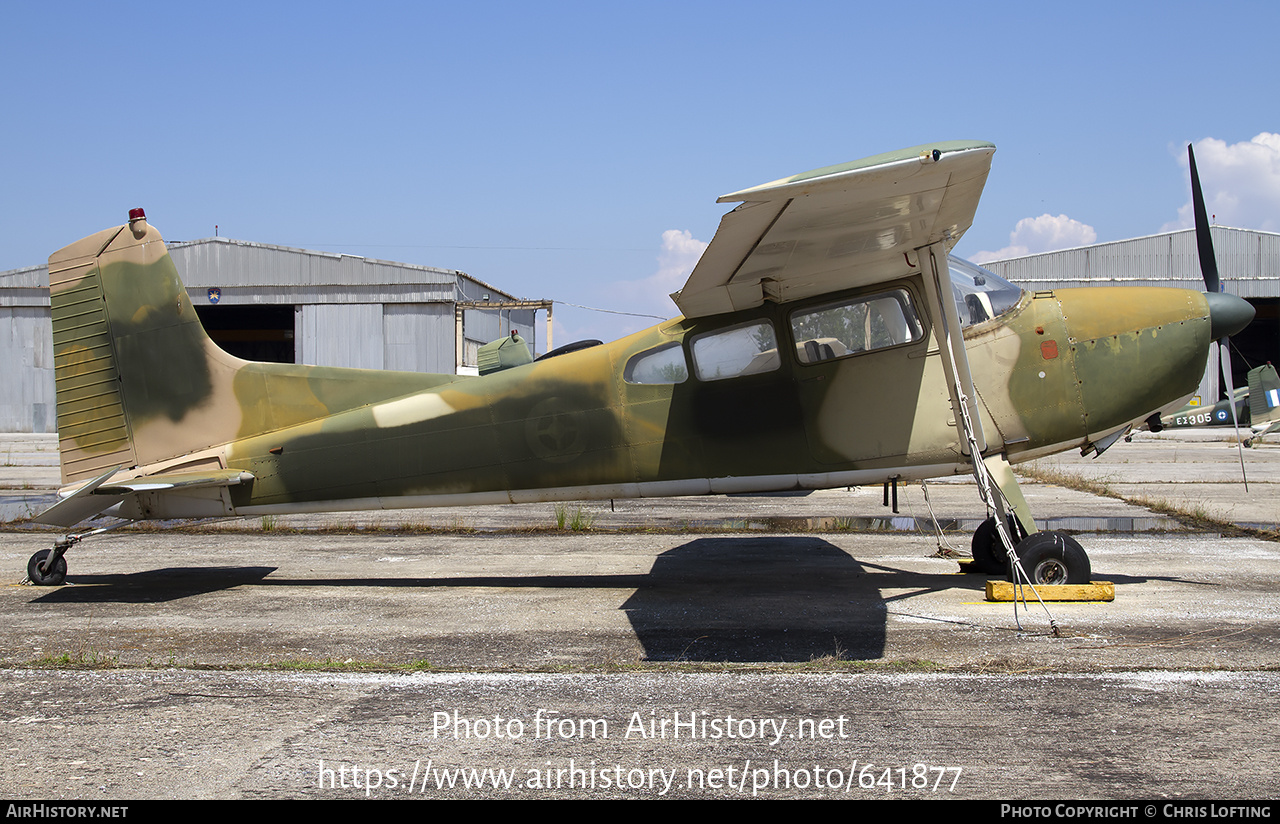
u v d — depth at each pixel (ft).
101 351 22.62
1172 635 15.87
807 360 20.44
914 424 20.11
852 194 14.44
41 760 10.84
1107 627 16.51
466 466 21.90
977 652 15.03
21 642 16.55
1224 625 16.49
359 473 22.13
